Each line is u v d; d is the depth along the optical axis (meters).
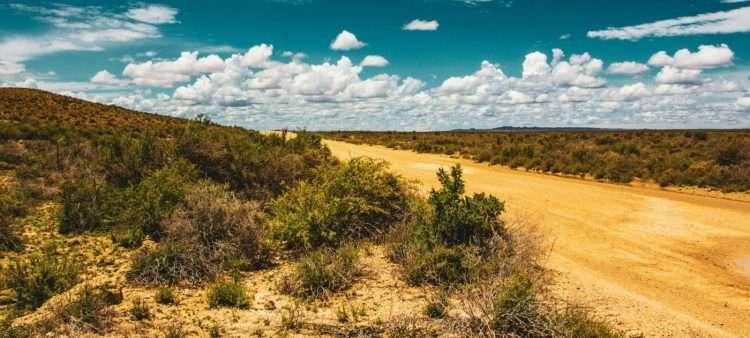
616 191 18.30
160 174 11.84
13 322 6.71
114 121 56.88
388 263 8.85
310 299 7.36
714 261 10.16
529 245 8.55
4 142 24.86
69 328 6.21
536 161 25.62
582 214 14.12
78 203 11.97
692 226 12.93
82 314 6.52
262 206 12.58
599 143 38.03
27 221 12.29
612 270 9.38
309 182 14.05
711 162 23.39
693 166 23.06
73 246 10.48
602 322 6.38
